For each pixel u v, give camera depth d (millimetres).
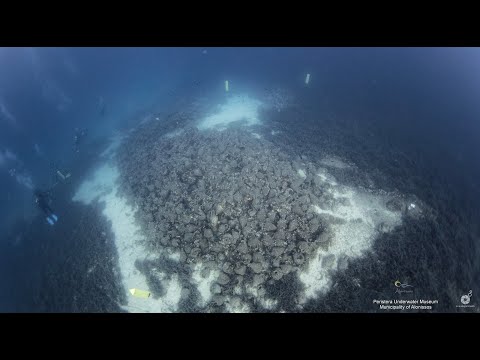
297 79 24516
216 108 21312
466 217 11734
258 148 14875
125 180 15195
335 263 10391
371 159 14766
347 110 19391
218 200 12023
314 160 14695
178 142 16688
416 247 10672
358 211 12039
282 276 10062
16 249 13422
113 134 20828
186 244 11156
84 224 13406
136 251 11711
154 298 10203
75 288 11031
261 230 11070
